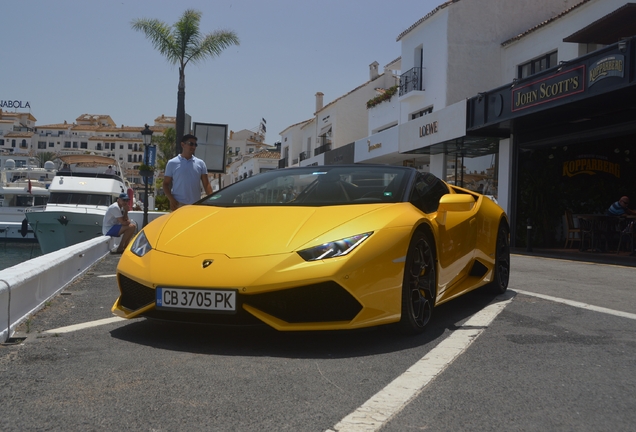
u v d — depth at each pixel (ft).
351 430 6.39
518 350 10.04
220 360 9.14
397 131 65.67
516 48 59.36
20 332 11.25
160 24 70.85
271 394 7.55
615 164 46.80
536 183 46.14
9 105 267.59
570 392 7.79
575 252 40.45
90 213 61.16
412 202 12.09
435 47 64.54
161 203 118.42
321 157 99.19
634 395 7.70
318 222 10.55
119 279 11.07
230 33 72.49
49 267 14.92
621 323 12.50
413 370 8.70
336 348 10.02
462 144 54.95
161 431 6.31
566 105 36.45
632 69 30.53
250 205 12.30
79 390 7.64
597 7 46.50
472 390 7.84
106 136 393.91
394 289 10.26
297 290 9.53
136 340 10.49
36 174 84.69
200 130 54.85
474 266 15.07
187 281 9.70
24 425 6.45
